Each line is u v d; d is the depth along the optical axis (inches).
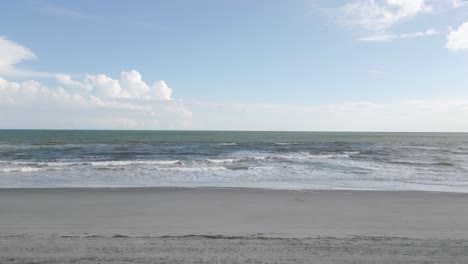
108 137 3105.3
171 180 652.1
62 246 201.0
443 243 217.3
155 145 1909.4
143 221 318.0
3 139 2368.4
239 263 174.6
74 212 359.3
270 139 3353.8
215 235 246.8
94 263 172.2
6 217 331.9
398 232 270.5
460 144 2733.8
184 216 344.5
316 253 192.7
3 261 173.8
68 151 1355.8
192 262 175.2
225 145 2049.7
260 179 674.8
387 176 739.4
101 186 564.1
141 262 174.2
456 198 475.2
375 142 2881.4
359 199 456.8
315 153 1444.4
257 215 352.2
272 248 201.6
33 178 655.1
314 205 411.2
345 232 270.4
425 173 802.2
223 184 604.7
